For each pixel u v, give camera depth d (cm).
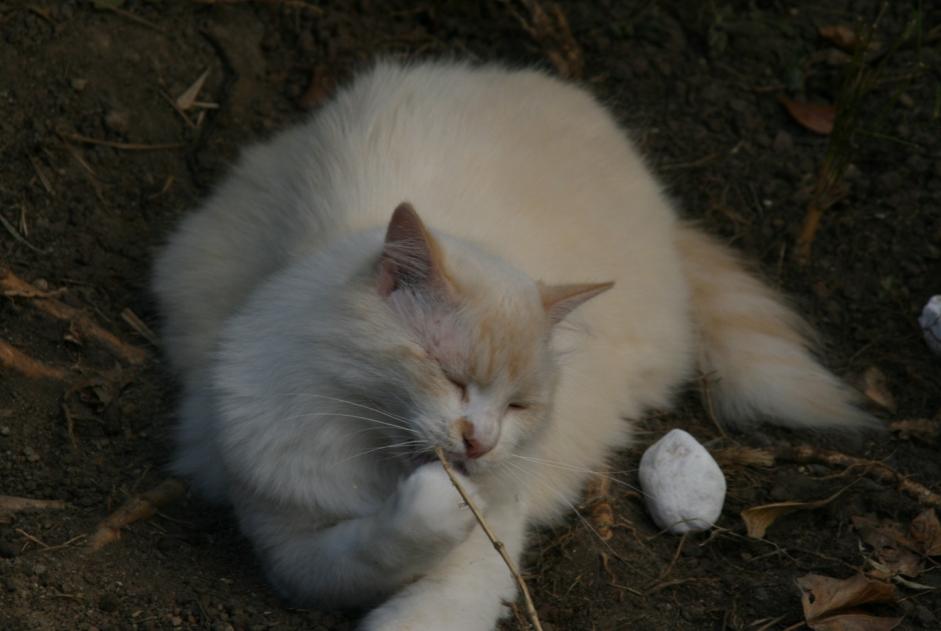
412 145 457
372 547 353
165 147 545
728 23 640
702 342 529
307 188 454
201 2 581
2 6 529
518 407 377
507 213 450
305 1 615
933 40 633
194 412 428
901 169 588
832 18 644
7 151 509
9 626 346
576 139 515
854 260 567
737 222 583
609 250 489
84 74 536
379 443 379
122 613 361
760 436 498
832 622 395
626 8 646
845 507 454
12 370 443
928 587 415
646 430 497
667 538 442
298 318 371
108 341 469
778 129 616
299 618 371
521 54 627
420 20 633
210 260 473
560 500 439
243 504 388
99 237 506
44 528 392
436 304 359
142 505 406
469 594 377
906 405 513
